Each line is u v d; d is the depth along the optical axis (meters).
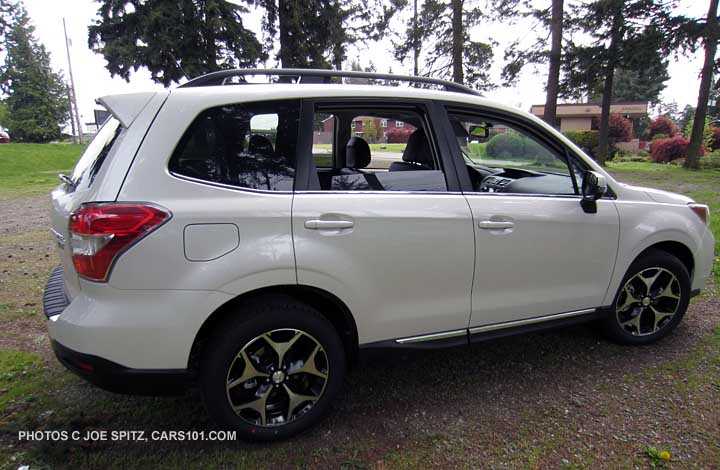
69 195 2.35
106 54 16.36
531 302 2.89
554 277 2.93
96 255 1.97
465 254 2.61
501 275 2.75
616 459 2.26
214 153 2.19
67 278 2.28
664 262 3.32
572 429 2.49
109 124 2.52
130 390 2.12
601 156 20.06
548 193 2.97
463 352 3.38
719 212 8.47
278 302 2.28
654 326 3.43
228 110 2.23
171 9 15.98
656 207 3.28
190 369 2.18
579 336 3.61
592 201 2.96
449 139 2.71
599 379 2.98
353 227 2.34
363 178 2.51
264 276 2.17
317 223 2.26
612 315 3.28
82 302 2.06
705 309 4.06
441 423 2.55
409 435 2.46
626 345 3.42
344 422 2.57
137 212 1.98
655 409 2.65
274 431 2.36
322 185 2.44
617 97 49.75
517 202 2.76
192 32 16.34
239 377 2.26
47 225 8.13
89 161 2.41
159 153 2.08
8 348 3.38
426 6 17.02
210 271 2.08
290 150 2.34
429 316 2.61
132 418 2.57
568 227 2.90
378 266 2.42
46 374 3.02
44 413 2.60
